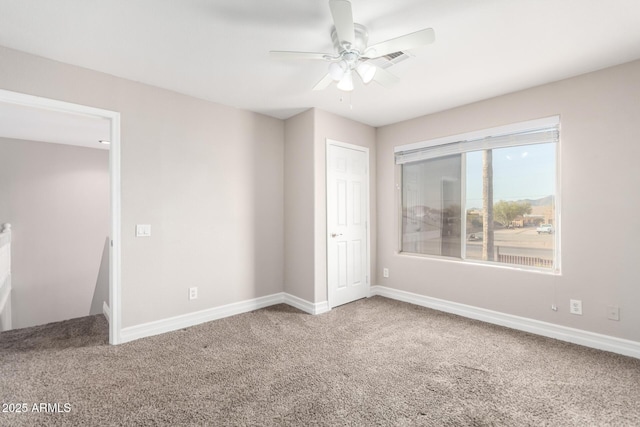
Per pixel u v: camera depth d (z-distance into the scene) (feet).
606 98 7.93
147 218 8.97
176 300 9.55
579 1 5.46
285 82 8.92
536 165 9.33
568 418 5.37
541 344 8.31
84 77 7.97
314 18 5.98
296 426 5.19
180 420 5.33
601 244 8.01
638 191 7.50
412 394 6.09
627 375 6.72
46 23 6.08
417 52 7.22
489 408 5.65
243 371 6.97
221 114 10.64
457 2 5.54
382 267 13.41
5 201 14.12
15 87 7.07
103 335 8.97
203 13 5.81
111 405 5.73
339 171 11.96
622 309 7.71
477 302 10.35
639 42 6.77
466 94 9.77
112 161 8.39
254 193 11.53
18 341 8.54
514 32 6.43
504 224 10.01
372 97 10.05
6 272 12.91
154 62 7.72
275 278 12.17
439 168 11.70
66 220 15.66
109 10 5.69
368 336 8.95
